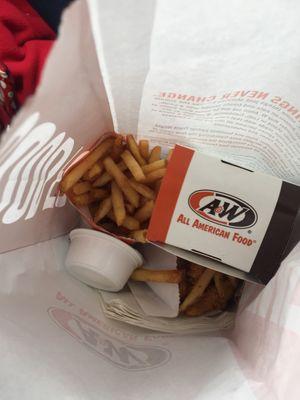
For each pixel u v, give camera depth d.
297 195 0.24
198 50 0.20
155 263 0.30
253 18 0.18
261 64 0.20
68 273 0.29
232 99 0.22
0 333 0.21
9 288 0.25
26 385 0.19
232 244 0.25
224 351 0.25
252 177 0.24
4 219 0.23
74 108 0.21
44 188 0.25
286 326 0.20
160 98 0.23
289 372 0.19
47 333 0.23
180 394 0.21
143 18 0.18
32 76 0.32
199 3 0.18
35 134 0.19
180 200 0.25
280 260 0.25
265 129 0.24
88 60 0.19
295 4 0.18
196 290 0.28
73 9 0.16
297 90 0.21
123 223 0.28
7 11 0.33
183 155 0.24
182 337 0.27
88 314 0.28
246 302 0.27
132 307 0.28
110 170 0.27
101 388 0.21
